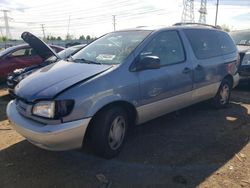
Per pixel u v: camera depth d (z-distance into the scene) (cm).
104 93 352
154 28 466
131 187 318
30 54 970
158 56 436
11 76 627
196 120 537
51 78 365
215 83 560
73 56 466
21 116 357
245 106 638
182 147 418
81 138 338
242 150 410
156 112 433
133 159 381
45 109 327
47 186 320
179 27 499
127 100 379
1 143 428
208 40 554
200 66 507
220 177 338
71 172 348
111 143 376
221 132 478
